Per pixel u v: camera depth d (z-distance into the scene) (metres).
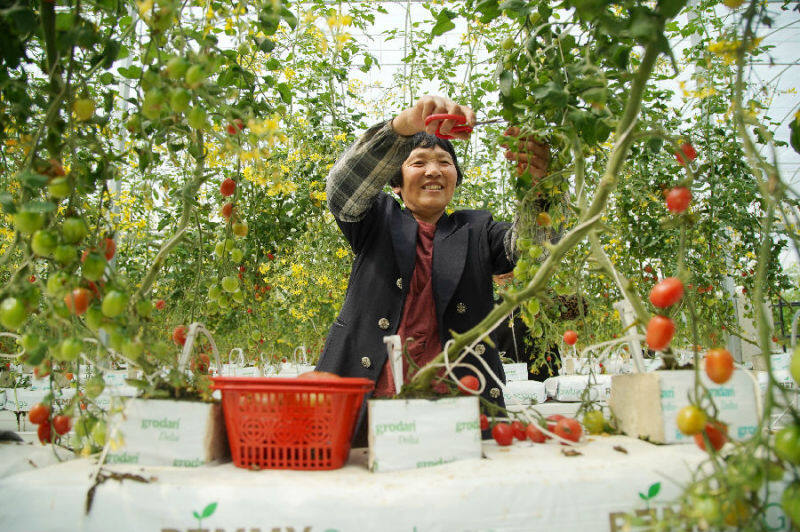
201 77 1.03
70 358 0.97
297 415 1.00
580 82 1.15
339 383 0.98
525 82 1.47
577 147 1.21
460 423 1.01
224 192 1.56
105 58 1.21
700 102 3.15
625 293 1.13
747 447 0.74
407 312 1.75
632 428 1.18
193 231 2.96
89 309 1.01
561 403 3.74
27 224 0.99
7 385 3.98
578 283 1.69
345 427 1.02
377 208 1.91
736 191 2.98
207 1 1.36
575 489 0.86
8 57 1.13
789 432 0.70
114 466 0.95
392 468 0.97
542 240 1.58
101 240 1.20
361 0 3.43
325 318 4.11
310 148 3.38
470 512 0.83
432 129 1.43
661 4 0.87
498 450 1.09
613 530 0.85
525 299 1.06
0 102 1.21
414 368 1.14
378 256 1.82
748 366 3.50
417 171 1.84
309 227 3.43
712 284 3.01
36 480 0.88
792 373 0.74
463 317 1.75
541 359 3.71
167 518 0.84
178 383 1.06
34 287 1.03
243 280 3.18
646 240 3.07
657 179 3.07
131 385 1.04
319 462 1.00
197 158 1.45
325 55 3.59
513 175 1.62
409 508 0.83
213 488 0.85
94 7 1.39
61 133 1.24
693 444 1.05
